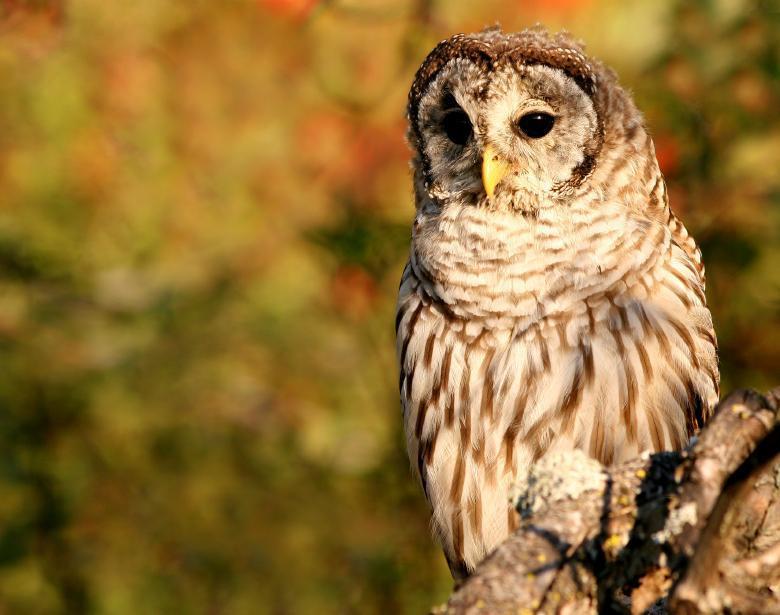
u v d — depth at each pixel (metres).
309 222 12.16
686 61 10.06
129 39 12.60
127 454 12.42
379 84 12.61
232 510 12.30
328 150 12.60
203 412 12.30
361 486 12.11
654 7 10.19
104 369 11.82
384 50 12.62
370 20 11.44
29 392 11.96
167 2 12.77
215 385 12.18
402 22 11.88
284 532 12.20
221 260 12.38
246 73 13.05
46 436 12.07
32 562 12.02
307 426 11.86
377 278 11.27
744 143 10.11
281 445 12.18
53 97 12.40
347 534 12.12
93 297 11.98
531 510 4.59
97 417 12.26
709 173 10.19
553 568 4.25
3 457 11.68
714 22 10.04
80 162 12.56
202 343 12.01
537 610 4.17
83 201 12.53
